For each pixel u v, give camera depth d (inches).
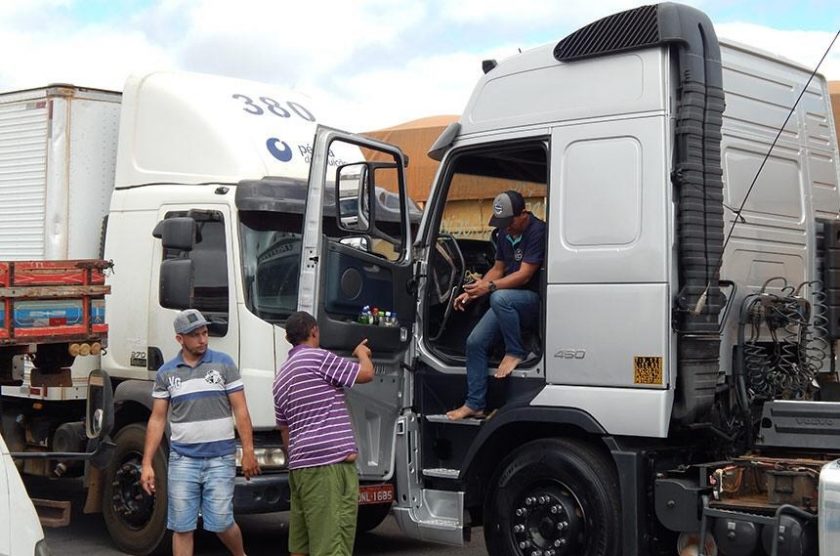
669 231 267.1
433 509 313.1
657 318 265.7
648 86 272.7
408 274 325.7
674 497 263.9
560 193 284.8
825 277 317.7
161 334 342.0
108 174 378.3
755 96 305.4
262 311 329.7
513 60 301.3
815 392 303.6
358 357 292.8
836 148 337.1
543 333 286.8
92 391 267.6
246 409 299.3
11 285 284.5
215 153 343.6
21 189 379.9
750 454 273.4
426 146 502.9
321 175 308.7
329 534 280.5
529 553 286.7
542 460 284.4
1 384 294.5
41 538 193.3
